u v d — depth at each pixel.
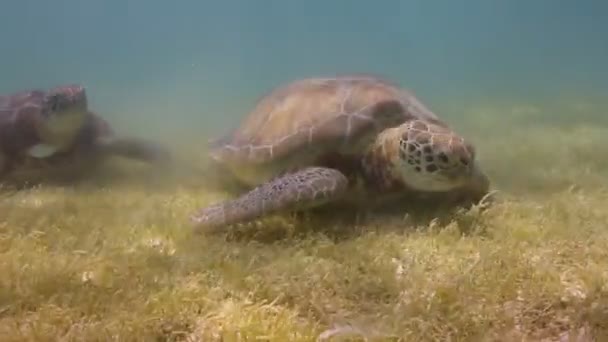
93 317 0.93
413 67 12.47
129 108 5.28
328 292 1.03
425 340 0.87
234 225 1.35
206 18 34.81
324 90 1.71
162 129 3.69
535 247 1.24
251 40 24.94
